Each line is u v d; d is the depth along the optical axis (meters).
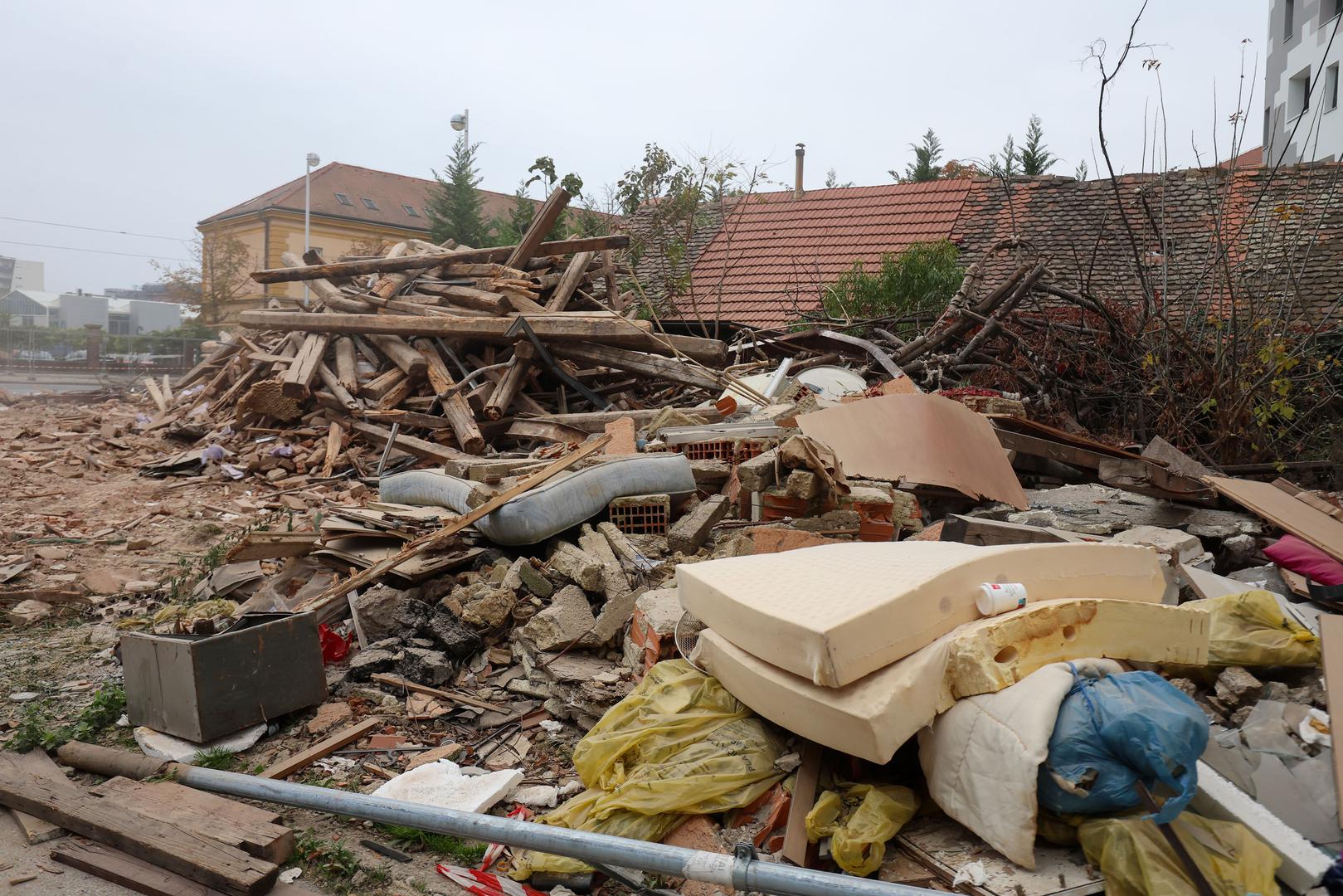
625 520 6.41
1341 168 12.60
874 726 3.14
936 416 7.01
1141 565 3.97
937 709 3.30
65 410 16.83
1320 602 4.99
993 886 2.96
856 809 3.41
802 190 22.50
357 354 13.21
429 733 4.87
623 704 4.18
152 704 4.88
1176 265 14.80
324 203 42.91
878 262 18.48
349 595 6.18
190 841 3.76
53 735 4.87
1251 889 2.83
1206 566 5.77
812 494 6.27
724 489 7.02
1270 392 9.81
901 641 3.35
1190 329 10.53
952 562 3.62
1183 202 16.52
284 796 4.04
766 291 18.72
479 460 7.33
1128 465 7.18
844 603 3.47
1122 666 3.50
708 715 3.96
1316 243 13.30
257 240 42.78
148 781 4.34
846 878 2.93
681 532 6.00
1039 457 8.34
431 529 6.42
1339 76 18.02
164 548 8.81
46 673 5.90
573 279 12.51
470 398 11.25
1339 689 3.63
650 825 3.64
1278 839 3.02
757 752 3.77
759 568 4.29
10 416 16.02
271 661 4.91
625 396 11.91
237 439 12.59
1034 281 11.80
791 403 8.67
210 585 6.78
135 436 13.55
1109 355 11.54
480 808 4.01
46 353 28.45
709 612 4.11
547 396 11.86
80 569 8.04
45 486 11.21
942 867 3.14
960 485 6.82
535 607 5.65
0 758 4.68
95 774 4.58
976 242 18.16
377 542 6.68
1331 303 11.99
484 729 4.87
